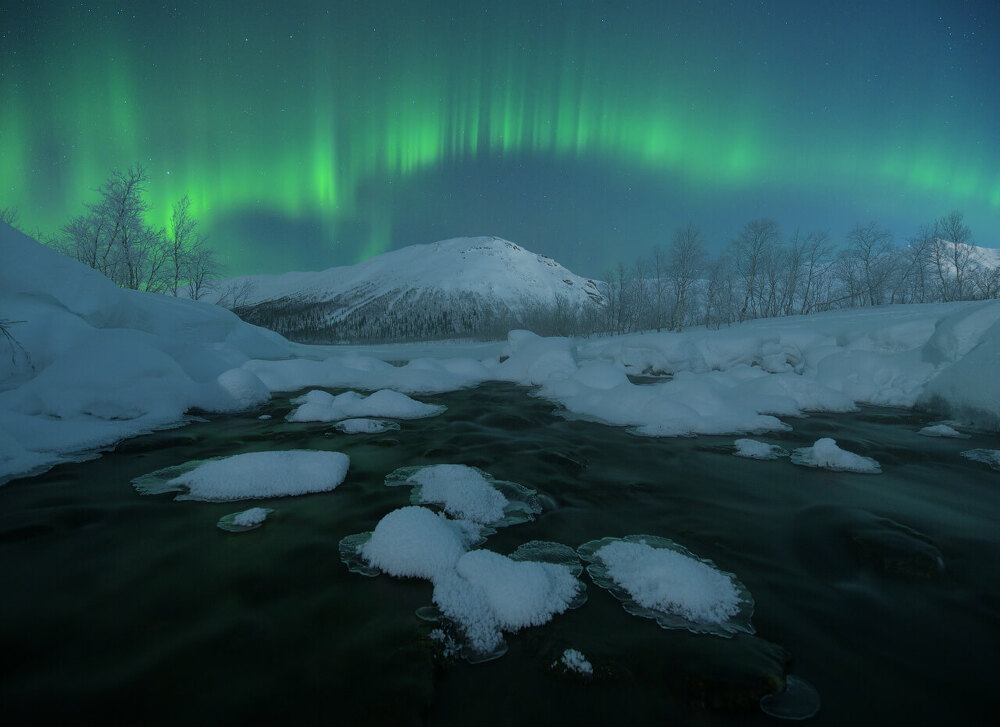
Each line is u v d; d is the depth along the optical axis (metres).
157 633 2.30
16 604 2.55
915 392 8.93
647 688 1.97
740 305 49.91
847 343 12.39
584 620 2.43
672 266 44.78
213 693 1.92
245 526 3.56
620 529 3.68
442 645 2.20
